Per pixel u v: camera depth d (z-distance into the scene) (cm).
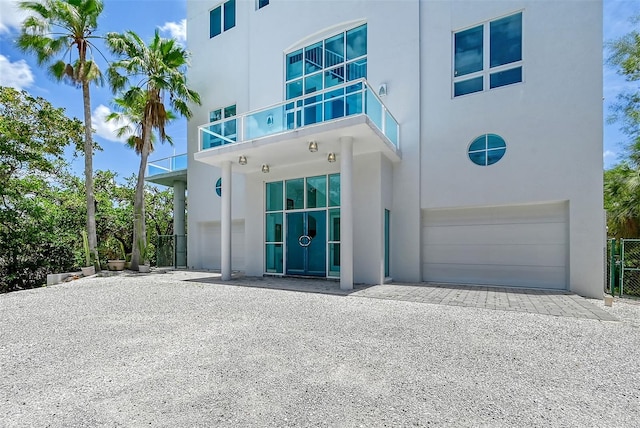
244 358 367
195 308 621
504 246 902
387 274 1002
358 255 956
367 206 950
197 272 1369
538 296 722
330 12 1156
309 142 883
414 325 492
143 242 1423
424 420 244
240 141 987
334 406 264
